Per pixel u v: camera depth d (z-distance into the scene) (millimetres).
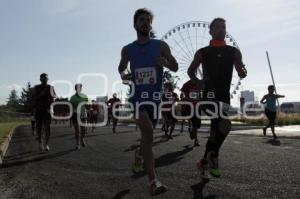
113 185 6148
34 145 13836
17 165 8766
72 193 5707
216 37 6117
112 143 13477
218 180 6266
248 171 7004
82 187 6086
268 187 5688
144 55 5258
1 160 9547
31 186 6285
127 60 5406
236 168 7344
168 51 5289
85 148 12023
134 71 5293
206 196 5266
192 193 5457
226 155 9273
